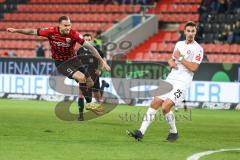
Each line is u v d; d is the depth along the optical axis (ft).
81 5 230.89
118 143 76.23
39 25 228.02
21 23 230.27
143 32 209.77
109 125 100.68
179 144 77.15
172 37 206.49
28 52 214.07
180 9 216.54
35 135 83.66
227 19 201.98
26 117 112.88
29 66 166.30
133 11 223.51
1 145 71.82
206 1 208.85
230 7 204.13
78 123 102.53
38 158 62.44
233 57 187.21
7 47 220.64
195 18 210.79
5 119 107.76
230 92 148.87
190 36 77.05
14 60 168.35
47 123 101.60
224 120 119.44
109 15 223.30
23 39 221.66
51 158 62.59
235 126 107.04
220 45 193.26
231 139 86.28
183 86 77.41
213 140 84.17
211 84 150.61
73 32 88.38
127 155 65.87
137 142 77.71
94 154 66.03
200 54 77.36
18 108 135.85
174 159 63.87
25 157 62.95
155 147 73.00
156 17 212.84
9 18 233.76
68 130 90.99
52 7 233.55
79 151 67.97
